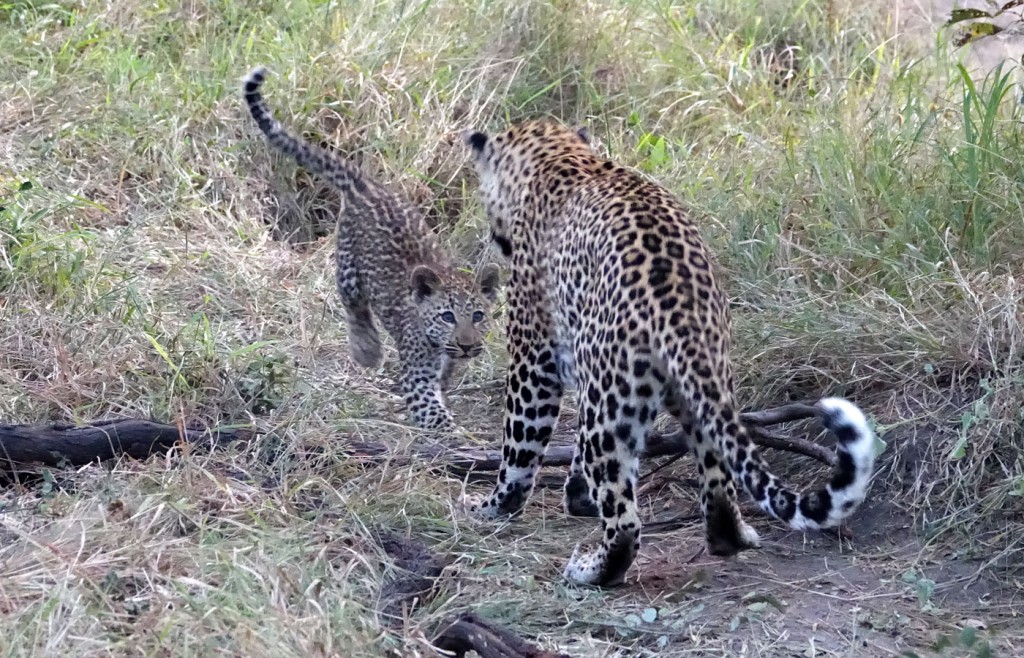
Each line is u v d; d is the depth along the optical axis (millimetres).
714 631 8070
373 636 7629
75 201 13672
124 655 7086
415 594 8375
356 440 10438
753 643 7902
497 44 16422
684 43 16672
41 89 15125
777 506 7387
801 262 12047
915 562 8812
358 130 15312
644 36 17000
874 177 12539
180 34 17000
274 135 12875
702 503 8609
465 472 10352
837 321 10742
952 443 9492
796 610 8312
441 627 7891
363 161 15023
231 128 15141
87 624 7328
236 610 7434
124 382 10828
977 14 12375
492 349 12438
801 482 9992
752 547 8789
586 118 15938
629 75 16391
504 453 9664
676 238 8297
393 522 9266
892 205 12023
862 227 11953
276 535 8539
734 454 7648
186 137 14922
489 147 10445
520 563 8969
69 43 16156
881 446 9148
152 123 14969
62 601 7449
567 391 11828
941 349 10133
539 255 9438
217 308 12734
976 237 11211
